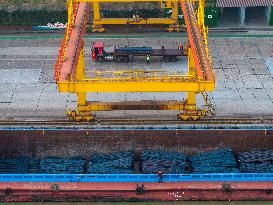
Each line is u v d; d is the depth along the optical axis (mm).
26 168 49656
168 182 46531
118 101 59500
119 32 75562
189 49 56781
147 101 55750
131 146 51750
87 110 55281
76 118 55719
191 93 54438
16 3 76750
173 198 46531
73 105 58844
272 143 51469
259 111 57812
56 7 76312
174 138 51312
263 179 46875
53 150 51969
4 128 52562
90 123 55906
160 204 46656
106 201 46812
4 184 46562
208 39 73000
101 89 48406
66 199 46750
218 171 48875
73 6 59500
